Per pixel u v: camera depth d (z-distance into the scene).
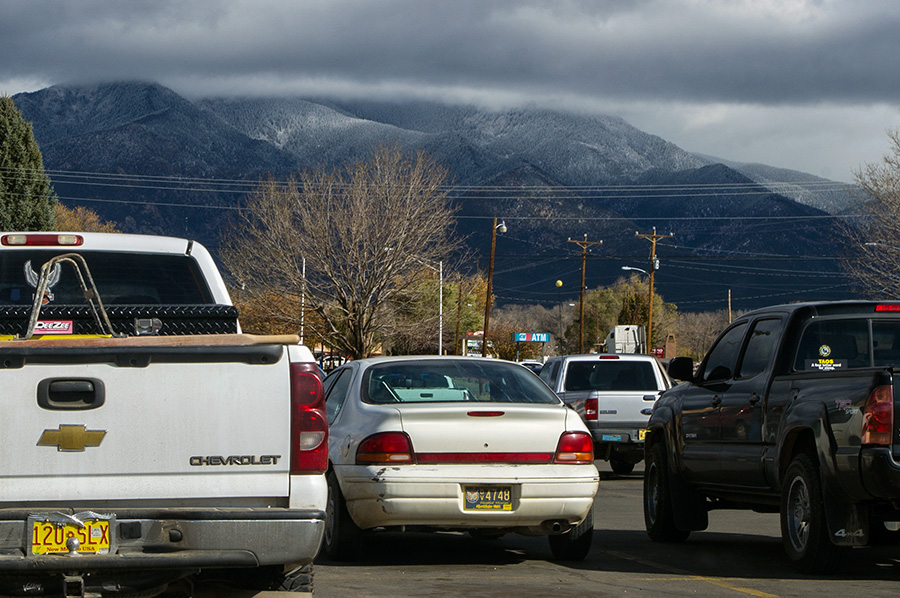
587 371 23.78
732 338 13.20
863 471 10.00
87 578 6.62
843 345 11.81
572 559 12.14
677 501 13.59
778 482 11.52
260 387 6.88
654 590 10.28
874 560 12.34
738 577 11.09
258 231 65.44
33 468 6.54
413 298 67.25
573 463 11.22
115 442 6.64
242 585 7.37
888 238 59.81
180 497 6.73
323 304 65.12
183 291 10.13
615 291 163.75
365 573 11.21
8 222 72.75
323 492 6.97
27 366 6.55
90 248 10.01
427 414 11.07
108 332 8.52
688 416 13.42
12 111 73.75
